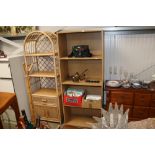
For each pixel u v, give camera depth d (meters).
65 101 2.65
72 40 2.64
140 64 2.53
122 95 2.39
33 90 2.95
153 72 2.51
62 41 2.50
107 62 2.63
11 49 3.01
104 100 2.64
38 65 2.95
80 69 2.76
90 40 2.56
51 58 2.83
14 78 2.58
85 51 2.41
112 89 2.40
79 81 2.59
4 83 2.62
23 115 1.54
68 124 2.78
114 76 2.68
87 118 2.93
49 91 2.92
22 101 2.81
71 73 2.83
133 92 2.33
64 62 2.64
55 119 2.82
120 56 2.56
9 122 2.75
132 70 2.59
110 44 2.54
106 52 2.59
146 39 2.39
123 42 2.48
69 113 2.95
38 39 2.75
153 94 2.27
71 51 2.70
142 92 2.30
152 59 2.46
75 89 2.74
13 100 1.75
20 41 2.86
